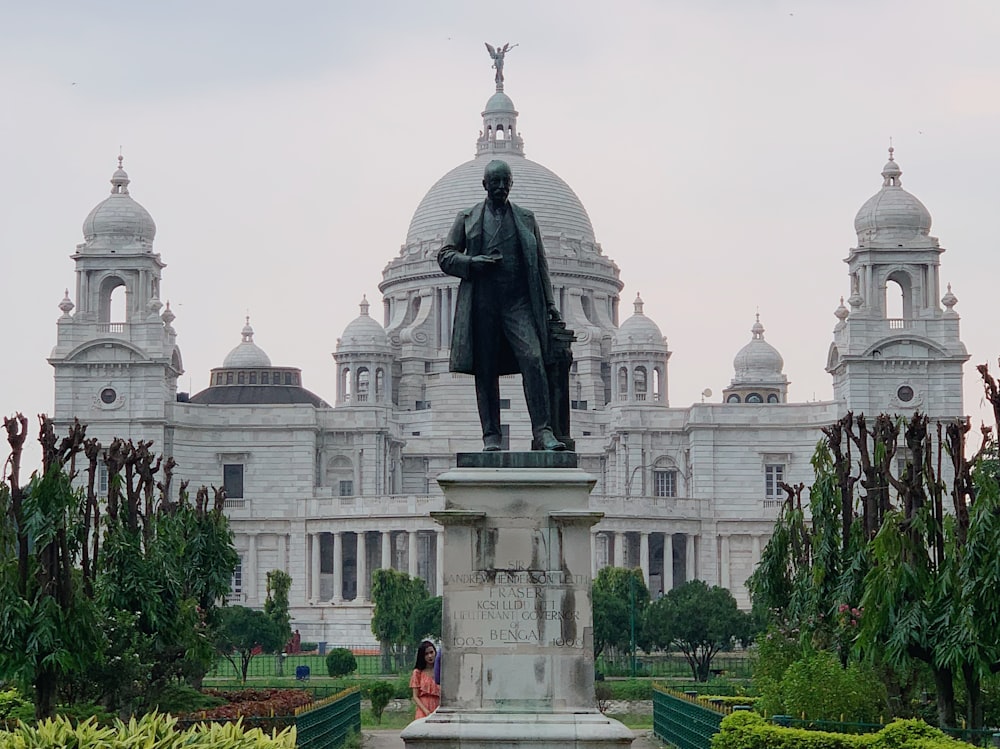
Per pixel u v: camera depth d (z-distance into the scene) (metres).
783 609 74.44
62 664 52.44
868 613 50.72
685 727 58.38
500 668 31.28
